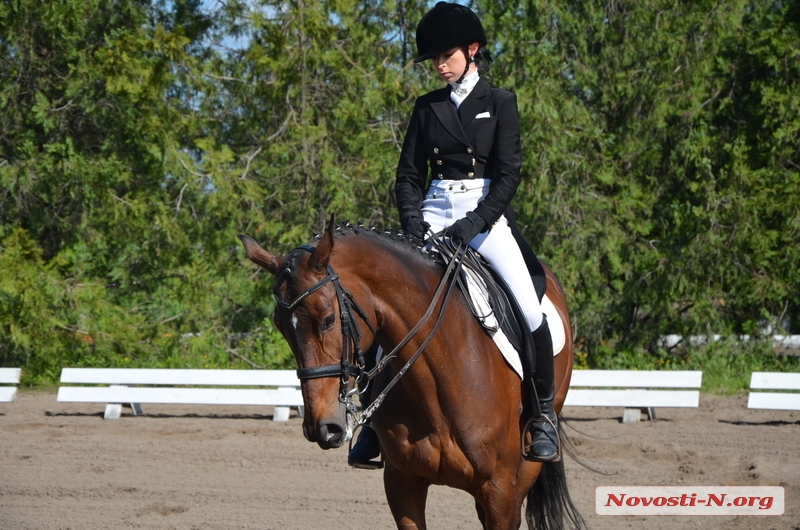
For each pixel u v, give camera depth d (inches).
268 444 370.9
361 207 615.8
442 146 175.5
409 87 609.3
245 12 631.2
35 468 323.9
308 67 612.7
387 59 639.8
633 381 432.1
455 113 174.7
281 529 248.4
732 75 643.5
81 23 591.2
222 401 434.0
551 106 574.2
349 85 613.0
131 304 652.1
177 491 291.3
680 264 604.1
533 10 622.5
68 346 589.6
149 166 608.7
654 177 647.1
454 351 156.1
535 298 173.3
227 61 665.0
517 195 598.9
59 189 586.9
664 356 624.1
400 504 166.9
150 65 586.6
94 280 615.8
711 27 620.4
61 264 591.8
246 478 310.7
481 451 156.7
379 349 165.6
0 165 591.2
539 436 169.6
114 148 615.2
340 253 145.9
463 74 175.3
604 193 660.7
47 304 569.9
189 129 611.5
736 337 608.7
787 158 616.7
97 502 277.0
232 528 249.0
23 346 567.2
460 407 155.3
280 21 615.2
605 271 660.1
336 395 136.1
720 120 664.4
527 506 195.5
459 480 160.1
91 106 586.6
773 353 609.6
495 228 175.3
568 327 205.0
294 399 428.8
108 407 441.1
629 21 628.7
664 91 620.7
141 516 261.1
